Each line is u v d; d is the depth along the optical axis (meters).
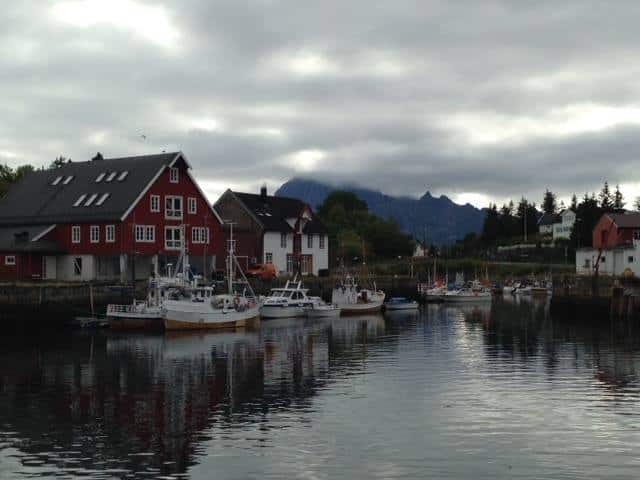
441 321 72.69
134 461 22.50
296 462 22.36
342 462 22.34
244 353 45.75
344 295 82.69
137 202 75.88
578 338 55.31
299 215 102.88
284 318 74.06
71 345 49.72
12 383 35.12
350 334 58.12
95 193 80.06
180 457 22.88
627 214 110.44
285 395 32.00
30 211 82.94
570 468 21.77
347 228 145.88
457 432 25.66
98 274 77.19
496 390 33.12
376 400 30.91
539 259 157.62
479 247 179.62
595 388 33.59
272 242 98.00
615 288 70.81
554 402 30.45
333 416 27.97
